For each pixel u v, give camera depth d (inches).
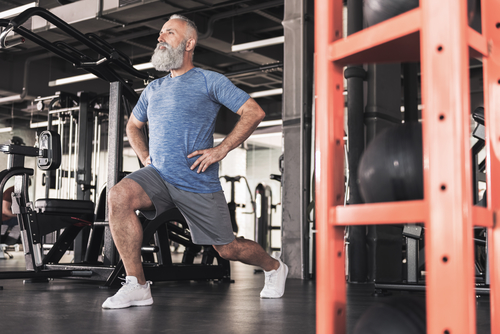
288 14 166.6
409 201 29.7
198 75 85.1
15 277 112.1
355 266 149.2
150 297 84.3
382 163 33.6
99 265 132.4
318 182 34.9
